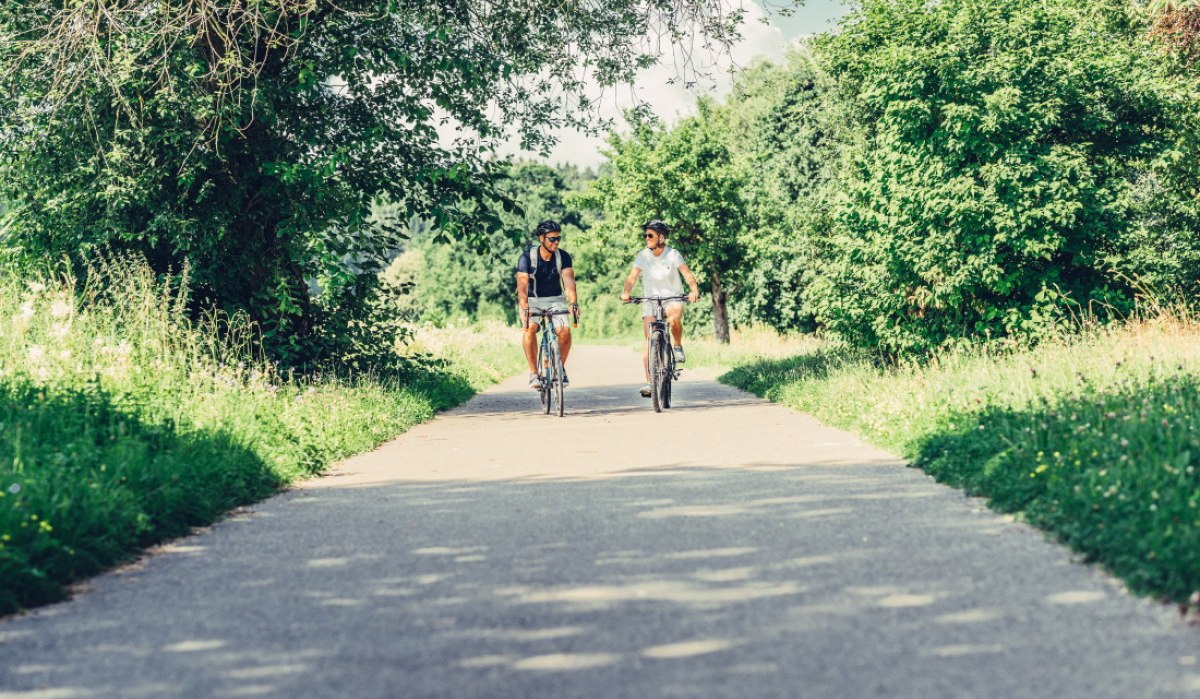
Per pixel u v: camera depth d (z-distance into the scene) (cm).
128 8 1492
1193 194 2300
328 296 1678
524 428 1350
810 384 1566
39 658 413
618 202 4628
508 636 423
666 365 1518
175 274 1656
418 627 440
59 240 1625
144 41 1524
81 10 1462
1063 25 1636
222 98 1524
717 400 1736
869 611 443
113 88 1507
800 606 455
